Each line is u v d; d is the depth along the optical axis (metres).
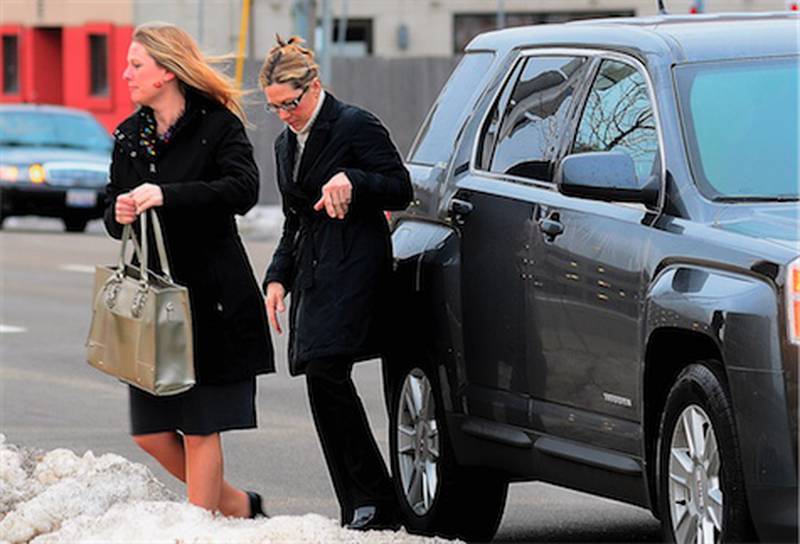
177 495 18.58
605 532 19.36
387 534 16.62
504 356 17.42
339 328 17.84
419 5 86.38
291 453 24.03
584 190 15.83
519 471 17.38
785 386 13.78
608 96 17.09
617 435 15.91
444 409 18.25
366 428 18.34
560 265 16.62
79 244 56.91
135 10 92.81
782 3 66.44
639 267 15.58
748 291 14.16
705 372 14.62
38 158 60.81
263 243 57.16
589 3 82.12
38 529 17.28
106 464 19.91
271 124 71.81
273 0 85.62
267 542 16.09
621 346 15.77
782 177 15.62
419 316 18.67
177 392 16.47
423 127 19.98
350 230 18.05
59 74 97.69
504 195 17.75
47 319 38.62
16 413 27.31
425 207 19.03
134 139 17.12
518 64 18.70
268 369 17.38
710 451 14.55
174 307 16.47
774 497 13.81
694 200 15.44
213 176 17.06
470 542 18.81
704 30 17.05
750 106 16.16
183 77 16.92
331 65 73.75
